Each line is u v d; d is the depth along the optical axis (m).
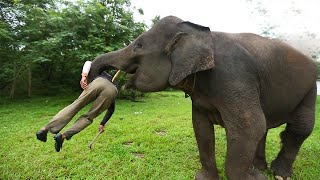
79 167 3.82
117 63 2.97
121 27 10.54
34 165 3.87
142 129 5.90
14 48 10.59
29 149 4.54
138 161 4.05
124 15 11.48
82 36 10.49
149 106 9.60
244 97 2.58
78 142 4.90
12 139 5.16
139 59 2.87
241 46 2.77
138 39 2.90
